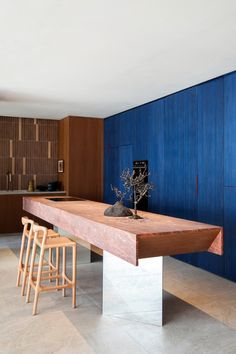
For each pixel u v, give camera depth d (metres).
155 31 3.09
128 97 5.85
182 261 5.31
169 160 5.67
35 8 2.67
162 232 2.47
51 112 7.34
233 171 4.37
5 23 2.93
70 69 4.27
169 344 2.72
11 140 7.93
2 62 3.99
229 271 4.42
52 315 3.22
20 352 2.57
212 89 4.72
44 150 8.27
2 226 7.30
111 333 2.89
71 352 2.58
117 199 7.31
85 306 3.45
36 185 8.18
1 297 3.67
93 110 7.06
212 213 4.73
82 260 5.02
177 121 5.46
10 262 5.07
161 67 4.18
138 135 6.60
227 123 4.46
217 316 3.26
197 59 3.88
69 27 3.01
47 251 5.80
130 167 6.88
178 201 5.44
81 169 7.83
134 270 3.11
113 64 4.07
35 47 3.50
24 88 5.23
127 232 2.47
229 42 3.35
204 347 2.69
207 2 2.57
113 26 2.99
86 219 3.15
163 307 3.48
